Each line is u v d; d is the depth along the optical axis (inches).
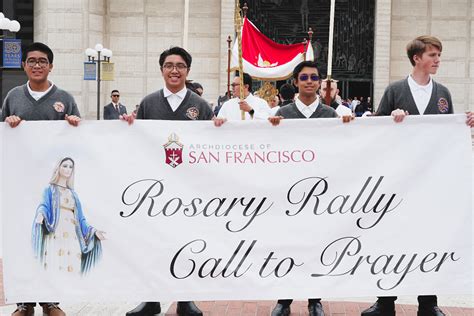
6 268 232.1
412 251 234.4
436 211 234.1
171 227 232.5
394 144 233.6
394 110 244.7
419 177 233.9
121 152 232.5
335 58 1284.4
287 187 233.1
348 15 1275.8
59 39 1225.4
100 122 232.1
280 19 1277.1
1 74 1306.6
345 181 234.1
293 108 265.3
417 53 247.0
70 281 232.7
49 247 232.4
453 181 233.6
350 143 233.6
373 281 233.6
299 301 279.6
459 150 233.6
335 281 233.5
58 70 1227.2
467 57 1274.6
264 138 232.8
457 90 1278.3
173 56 253.6
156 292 232.2
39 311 260.4
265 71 554.6
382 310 251.4
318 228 233.3
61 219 232.5
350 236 233.8
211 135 233.0
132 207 232.5
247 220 233.1
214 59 1278.3
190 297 232.4
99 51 1061.8
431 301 249.4
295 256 233.0
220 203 233.0
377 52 1254.9
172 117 256.1
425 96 249.4
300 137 233.1
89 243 232.7
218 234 232.8
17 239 232.2
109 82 1282.0
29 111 242.7
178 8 1275.8
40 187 232.5
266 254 233.1
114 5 1274.6
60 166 232.5
